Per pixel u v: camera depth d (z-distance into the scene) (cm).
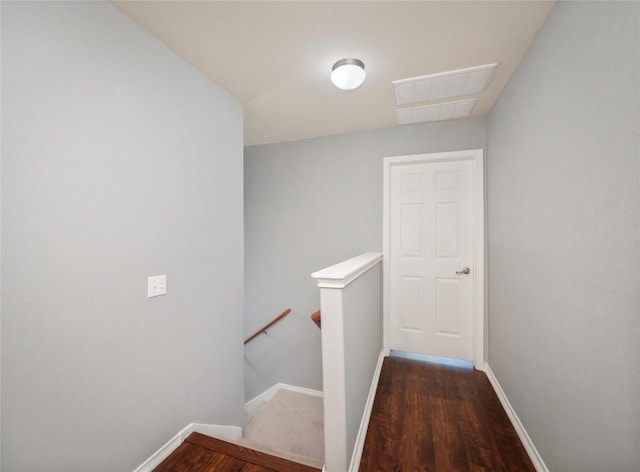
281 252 317
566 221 115
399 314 280
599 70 93
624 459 84
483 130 248
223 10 125
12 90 91
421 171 273
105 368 117
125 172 125
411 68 173
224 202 190
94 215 113
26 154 94
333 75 166
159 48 144
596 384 97
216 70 172
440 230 268
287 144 313
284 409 267
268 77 181
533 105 145
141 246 132
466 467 145
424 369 253
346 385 131
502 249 202
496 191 217
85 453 110
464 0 122
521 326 164
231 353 194
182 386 154
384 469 145
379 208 279
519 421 167
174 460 138
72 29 106
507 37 145
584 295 103
